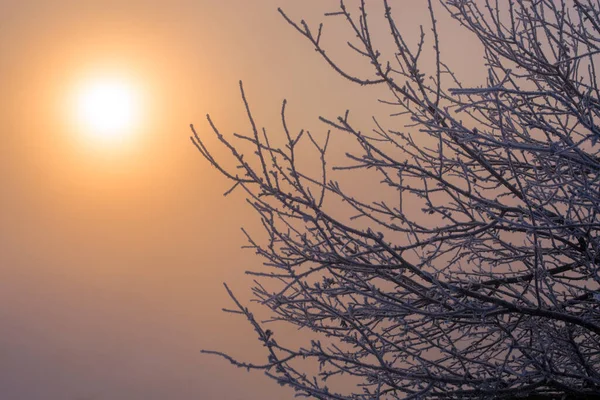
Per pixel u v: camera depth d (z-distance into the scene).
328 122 7.31
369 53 6.91
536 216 7.45
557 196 7.76
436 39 6.96
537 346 8.90
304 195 7.05
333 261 7.46
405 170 8.02
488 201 7.71
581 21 8.55
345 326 8.29
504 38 8.20
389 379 7.94
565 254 9.12
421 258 9.02
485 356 9.70
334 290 7.92
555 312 7.50
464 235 7.83
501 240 8.72
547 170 8.15
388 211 8.00
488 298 7.39
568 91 8.04
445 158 8.73
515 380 8.38
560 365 9.06
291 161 6.94
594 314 8.88
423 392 7.78
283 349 7.44
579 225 7.23
